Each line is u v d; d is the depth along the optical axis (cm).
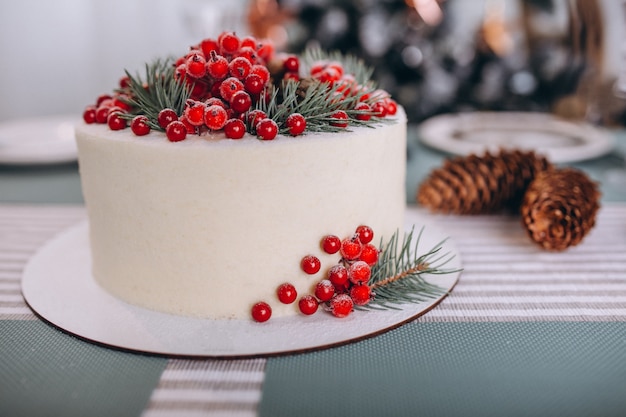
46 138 68
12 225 49
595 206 43
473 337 33
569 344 32
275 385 29
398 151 38
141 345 32
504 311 35
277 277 34
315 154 33
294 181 33
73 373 30
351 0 77
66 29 127
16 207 53
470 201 48
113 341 32
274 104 34
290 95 34
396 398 28
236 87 33
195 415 27
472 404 28
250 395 28
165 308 35
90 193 37
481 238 46
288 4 79
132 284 36
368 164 35
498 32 94
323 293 34
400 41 77
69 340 33
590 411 27
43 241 46
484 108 91
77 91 132
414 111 84
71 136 69
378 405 27
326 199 34
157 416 27
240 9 93
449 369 30
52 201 55
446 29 87
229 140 33
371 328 33
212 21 70
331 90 35
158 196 33
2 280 40
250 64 34
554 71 92
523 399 28
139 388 29
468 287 38
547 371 30
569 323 34
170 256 34
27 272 40
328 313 35
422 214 51
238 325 34
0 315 36
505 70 90
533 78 92
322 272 35
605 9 78
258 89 34
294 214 33
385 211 37
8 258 43
